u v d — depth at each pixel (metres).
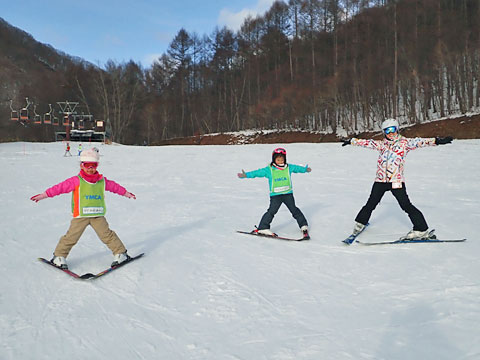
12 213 7.27
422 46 35.72
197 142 51.66
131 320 2.89
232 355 2.38
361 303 3.08
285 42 59.56
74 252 4.62
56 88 67.56
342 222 6.14
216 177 13.81
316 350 2.40
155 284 3.61
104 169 16.88
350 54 45.31
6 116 59.50
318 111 45.34
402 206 4.77
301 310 3.00
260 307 3.08
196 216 6.95
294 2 57.00
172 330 2.73
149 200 8.89
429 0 38.75
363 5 48.28
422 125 32.78
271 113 49.41
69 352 2.43
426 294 3.17
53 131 64.12
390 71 39.69
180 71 70.31
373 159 17.75
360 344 2.45
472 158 15.41
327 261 4.21
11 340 2.56
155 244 5.02
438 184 10.30
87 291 3.45
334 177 12.55
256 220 6.57
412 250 4.43
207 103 63.94
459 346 2.36
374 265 4.00
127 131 66.81
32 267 4.10
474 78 37.28
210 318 2.91
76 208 3.93
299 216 5.28
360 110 46.31
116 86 67.44
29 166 17.75
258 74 57.41
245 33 64.69
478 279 3.43
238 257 4.41
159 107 65.44
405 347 2.39
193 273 3.89
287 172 5.35
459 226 5.46
